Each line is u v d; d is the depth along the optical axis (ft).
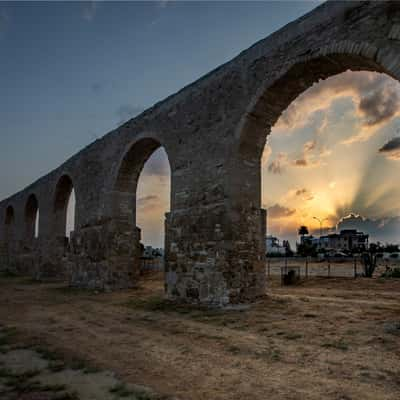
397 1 23.50
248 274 33.91
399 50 23.09
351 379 15.53
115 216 52.75
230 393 14.52
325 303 31.50
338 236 316.60
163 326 27.37
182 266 37.27
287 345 20.70
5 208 109.19
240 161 34.40
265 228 36.52
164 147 43.06
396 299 34.99
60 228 76.59
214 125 36.42
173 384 15.64
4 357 20.25
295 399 13.80
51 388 15.34
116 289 51.44
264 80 32.24
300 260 156.66
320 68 29.91
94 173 58.95
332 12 27.71
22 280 77.41
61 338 24.56
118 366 18.21
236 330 24.86
